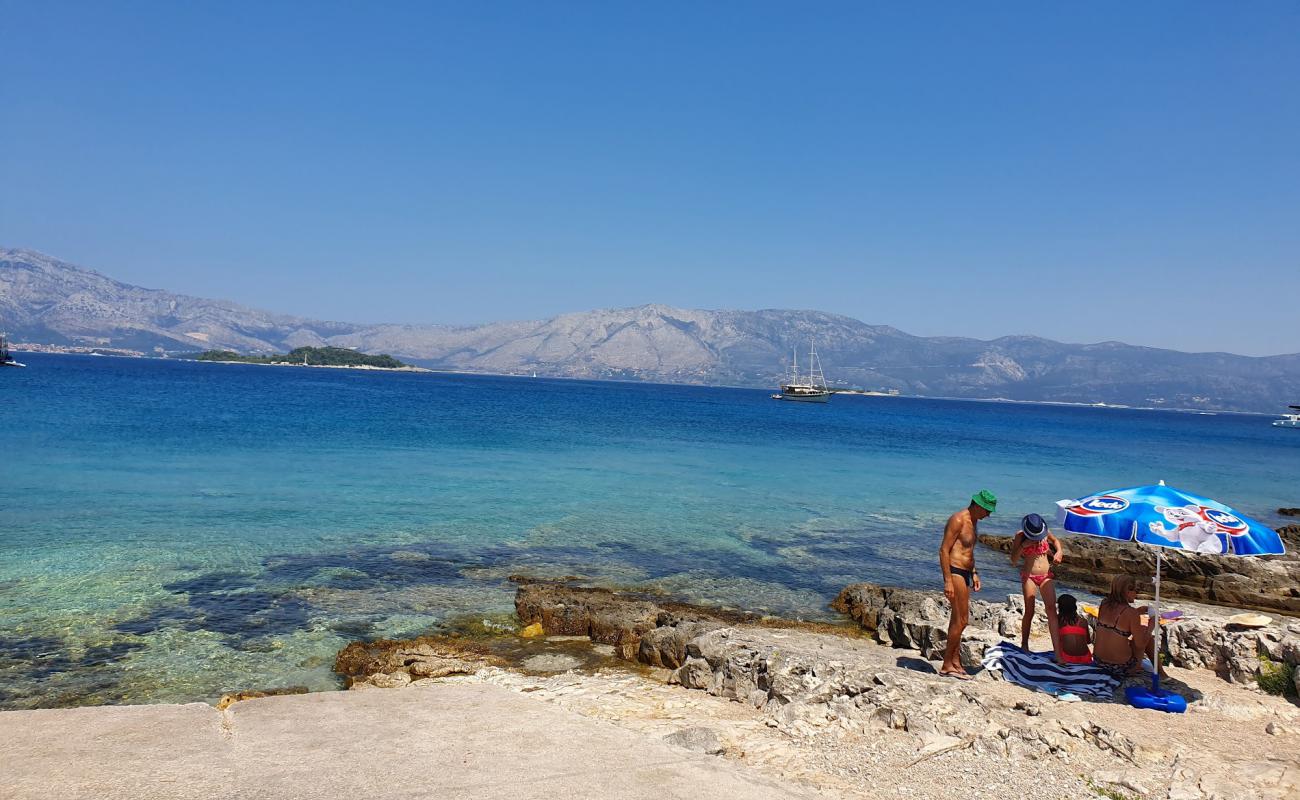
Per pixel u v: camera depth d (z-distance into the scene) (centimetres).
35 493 2367
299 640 1305
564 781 499
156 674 1141
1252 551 822
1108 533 897
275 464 3222
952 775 680
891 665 1172
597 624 1375
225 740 524
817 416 12081
